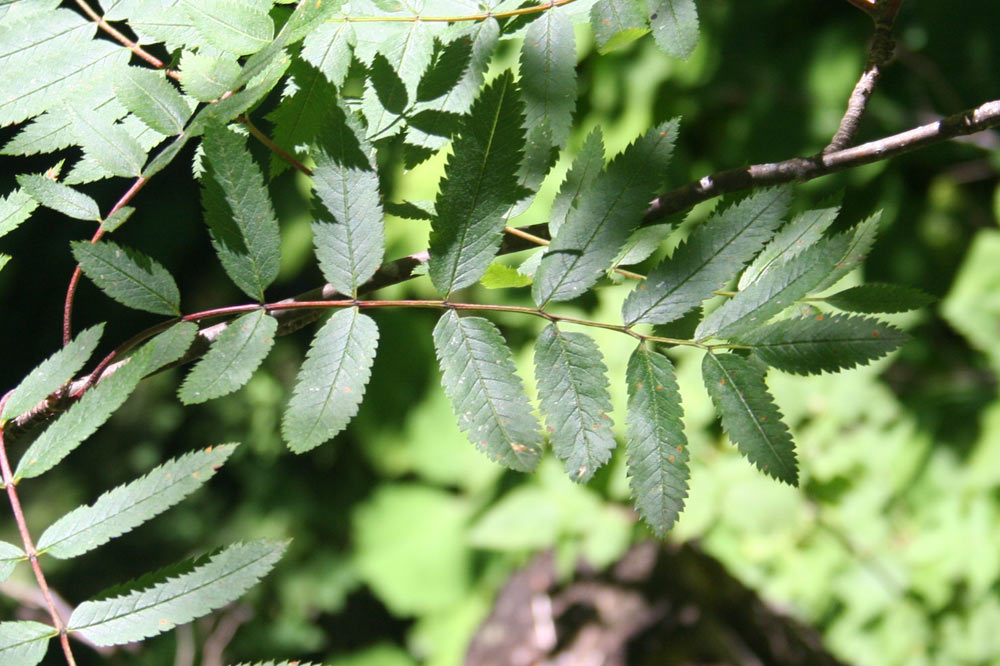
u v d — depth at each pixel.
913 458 3.79
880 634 3.83
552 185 3.89
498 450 1.18
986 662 3.70
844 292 1.31
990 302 3.69
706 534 3.99
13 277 6.39
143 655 4.51
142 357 1.19
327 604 5.51
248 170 1.22
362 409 4.87
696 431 3.94
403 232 4.27
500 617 4.66
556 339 1.22
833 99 3.91
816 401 3.92
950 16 3.87
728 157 4.03
